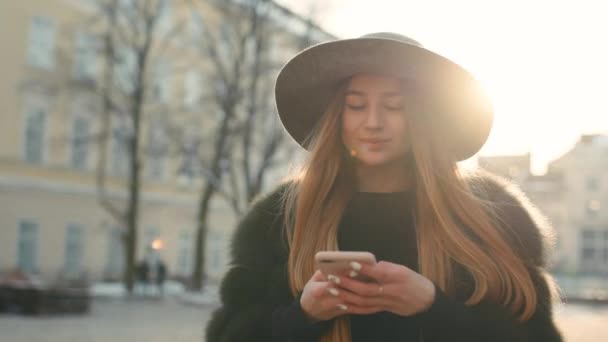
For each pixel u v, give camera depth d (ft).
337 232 6.94
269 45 88.94
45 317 63.72
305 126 7.72
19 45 100.22
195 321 64.49
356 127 6.86
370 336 6.52
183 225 129.70
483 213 6.69
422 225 6.73
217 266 136.77
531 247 6.76
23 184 99.91
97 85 93.15
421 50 6.48
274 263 7.04
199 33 102.99
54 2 104.68
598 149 222.07
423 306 5.87
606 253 217.36
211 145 93.91
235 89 87.71
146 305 83.15
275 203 7.29
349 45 6.64
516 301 6.42
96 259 111.65
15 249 98.94
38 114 103.04
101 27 108.06
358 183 7.16
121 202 115.34
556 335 6.58
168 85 117.19
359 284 5.72
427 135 6.88
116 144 114.73
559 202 222.07
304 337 6.21
